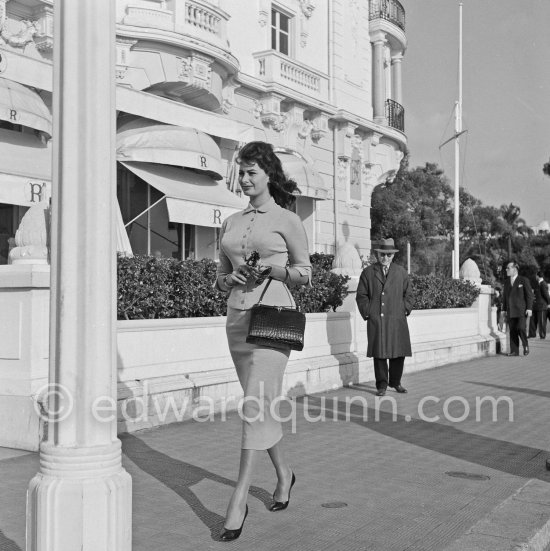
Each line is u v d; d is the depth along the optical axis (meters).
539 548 3.98
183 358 7.49
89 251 3.18
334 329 10.10
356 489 4.89
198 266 8.08
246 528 4.08
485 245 58.84
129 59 15.33
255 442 3.97
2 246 14.30
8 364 6.12
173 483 4.98
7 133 13.31
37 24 13.98
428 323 13.14
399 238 40.09
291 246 4.17
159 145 14.96
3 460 5.61
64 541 3.05
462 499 4.66
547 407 8.38
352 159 23.69
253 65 19.50
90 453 3.13
